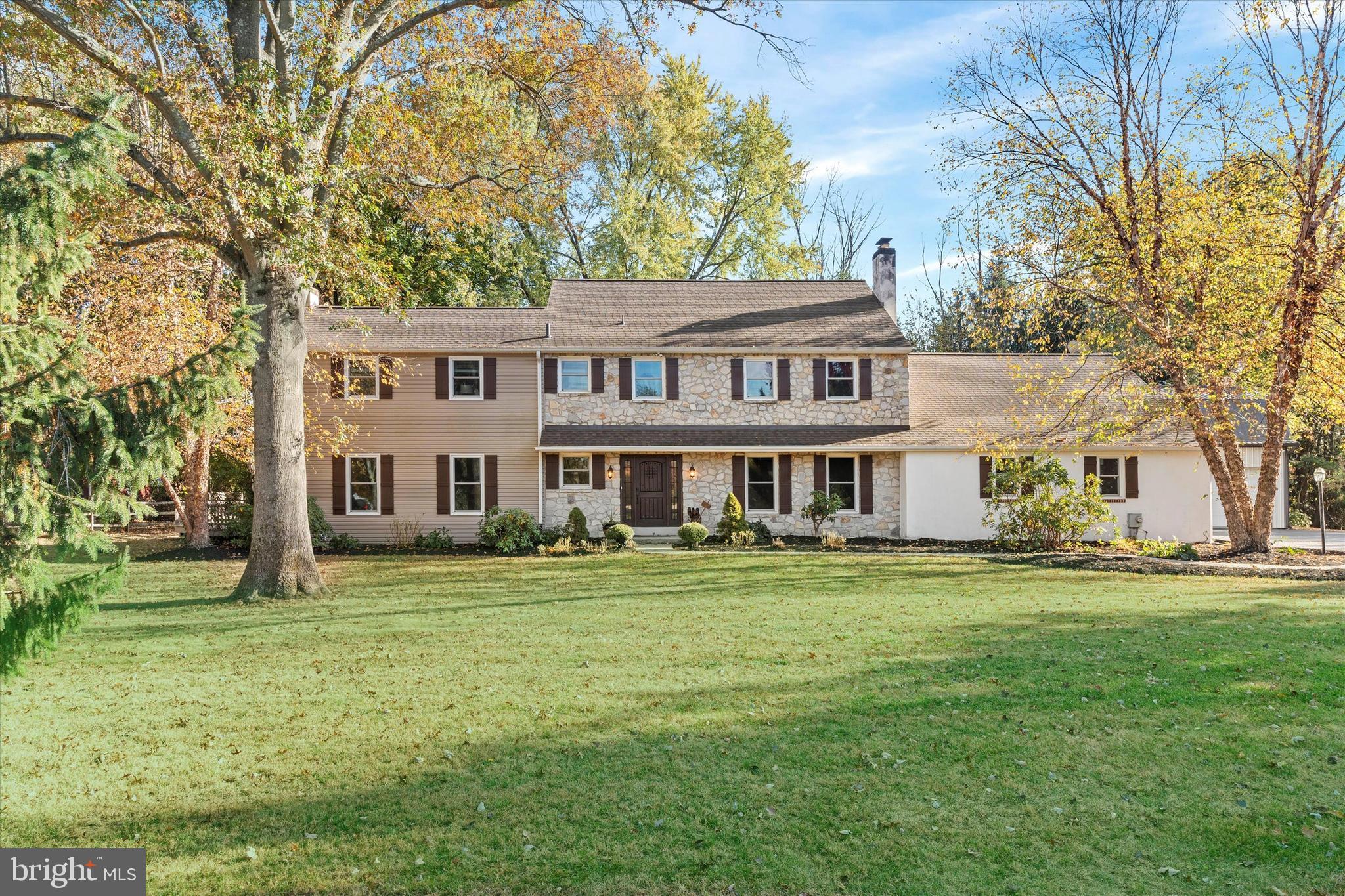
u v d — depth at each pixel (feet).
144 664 31.17
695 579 53.88
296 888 15.11
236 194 44.04
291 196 44.16
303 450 50.03
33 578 15.16
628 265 127.85
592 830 17.29
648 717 24.16
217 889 15.07
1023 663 30.22
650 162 133.39
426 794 19.01
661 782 19.61
